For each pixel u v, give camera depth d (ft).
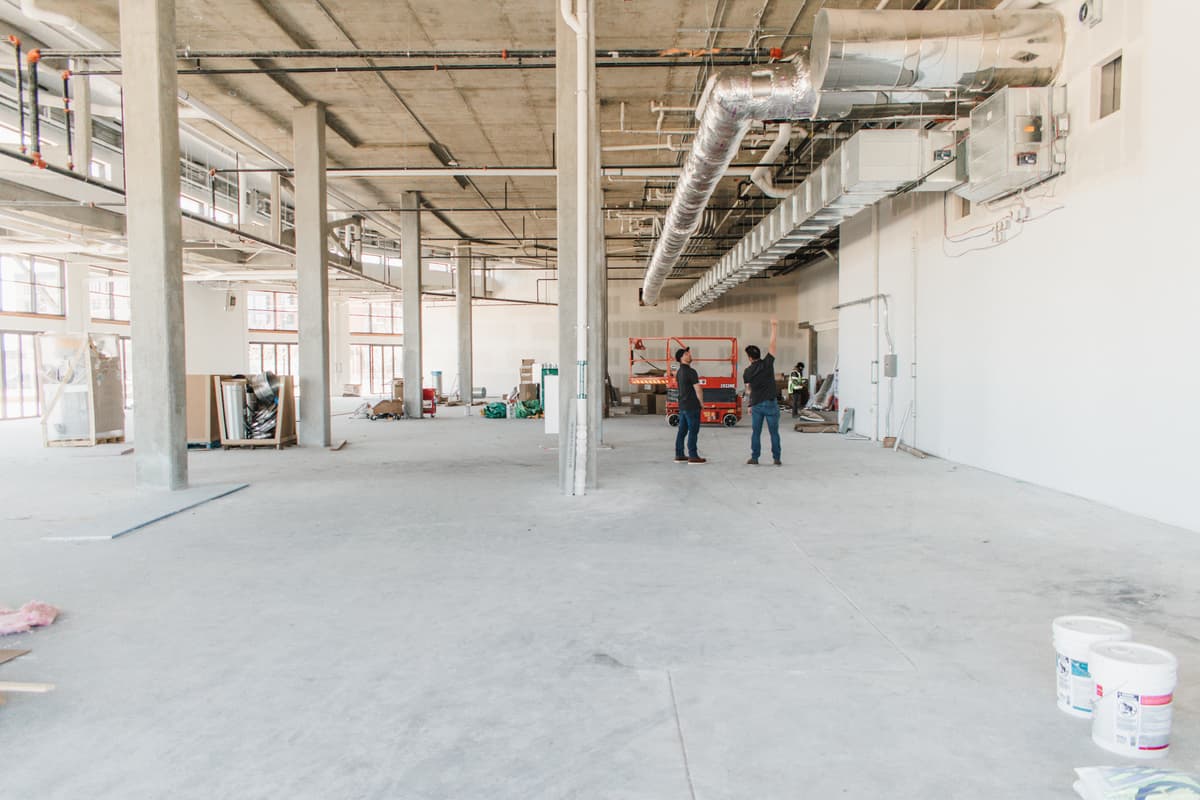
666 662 8.58
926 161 21.72
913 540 14.61
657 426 45.39
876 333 34.58
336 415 57.77
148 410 20.72
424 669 8.41
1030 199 21.12
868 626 9.73
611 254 73.61
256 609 10.55
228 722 7.13
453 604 10.75
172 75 20.99
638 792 5.90
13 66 26.89
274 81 31.60
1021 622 9.86
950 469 24.86
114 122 39.42
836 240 55.36
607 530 15.71
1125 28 16.76
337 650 9.00
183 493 20.17
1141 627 9.60
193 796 5.86
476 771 6.23
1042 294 20.66
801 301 75.20
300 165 34.01
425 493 20.56
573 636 9.44
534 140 40.01
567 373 20.94
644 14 25.64
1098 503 18.29
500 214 59.41
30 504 18.54
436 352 92.58
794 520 16.65
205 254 54.24
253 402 32.76
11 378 53.83
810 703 7.48
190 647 9.10
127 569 12.68
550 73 30.96
